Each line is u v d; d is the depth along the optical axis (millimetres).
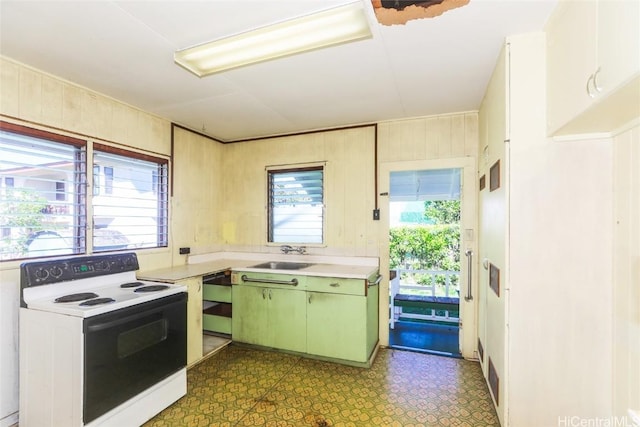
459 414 2082
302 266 3436
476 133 2967
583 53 1324
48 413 1783
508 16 1609
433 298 4039
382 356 3010
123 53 1962
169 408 2141
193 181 3535
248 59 2004
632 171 1452
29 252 2113
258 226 3830
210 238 3768
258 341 3145
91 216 2459
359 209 3377
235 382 2494
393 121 3248
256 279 3146
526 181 1745
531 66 1745
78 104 2396
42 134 2170
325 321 2879
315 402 2219
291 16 1625
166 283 2465
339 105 2846
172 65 2111
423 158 3139
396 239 4379
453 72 2223
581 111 1338
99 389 1726
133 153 2826
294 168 3670
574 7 1398
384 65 2125
